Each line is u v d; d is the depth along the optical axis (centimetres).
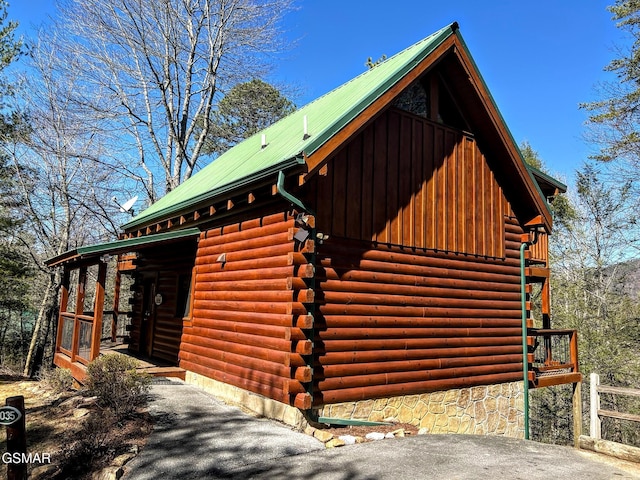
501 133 938
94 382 702
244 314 784
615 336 1850
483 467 539
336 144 653
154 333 1176
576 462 576
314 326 679
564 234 2527
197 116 2231
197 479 476
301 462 533
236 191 761
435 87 917
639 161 1955
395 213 809
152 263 1249
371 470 512
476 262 945
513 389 985
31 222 2062
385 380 758
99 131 2117
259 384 720
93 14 1927
